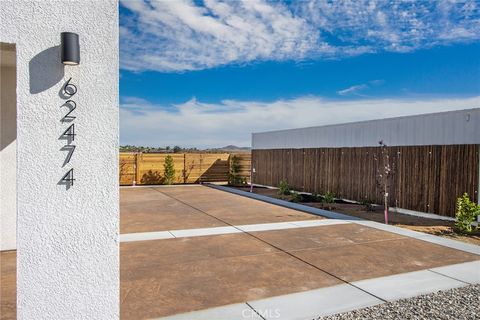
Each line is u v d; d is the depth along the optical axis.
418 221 9.09
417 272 5.11
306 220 9.15
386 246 6.55
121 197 14.16
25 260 2.74
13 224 6.30
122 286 4.54
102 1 2.94
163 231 7.84
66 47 2.74
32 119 2.74
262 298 4.18
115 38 2.97
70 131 2.84
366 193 11.88
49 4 2.79
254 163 19.62
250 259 5.74
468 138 8.78
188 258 5.79
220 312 3.79
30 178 2.74
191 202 12.68
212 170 20.94
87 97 2.89
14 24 2.70
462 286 4.58
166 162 19.70
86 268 2.90
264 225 8.50
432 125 9.82
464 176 8.71
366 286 4.57
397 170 10.65
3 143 6.21
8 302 4.07
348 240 7.00
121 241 6.92
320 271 5.16
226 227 8.27
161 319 3.62
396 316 3.73
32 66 2.74
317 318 3.68
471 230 7.99
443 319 3.67
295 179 15.80
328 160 13.73
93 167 2.91
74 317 2.88
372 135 12.00
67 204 2.84
